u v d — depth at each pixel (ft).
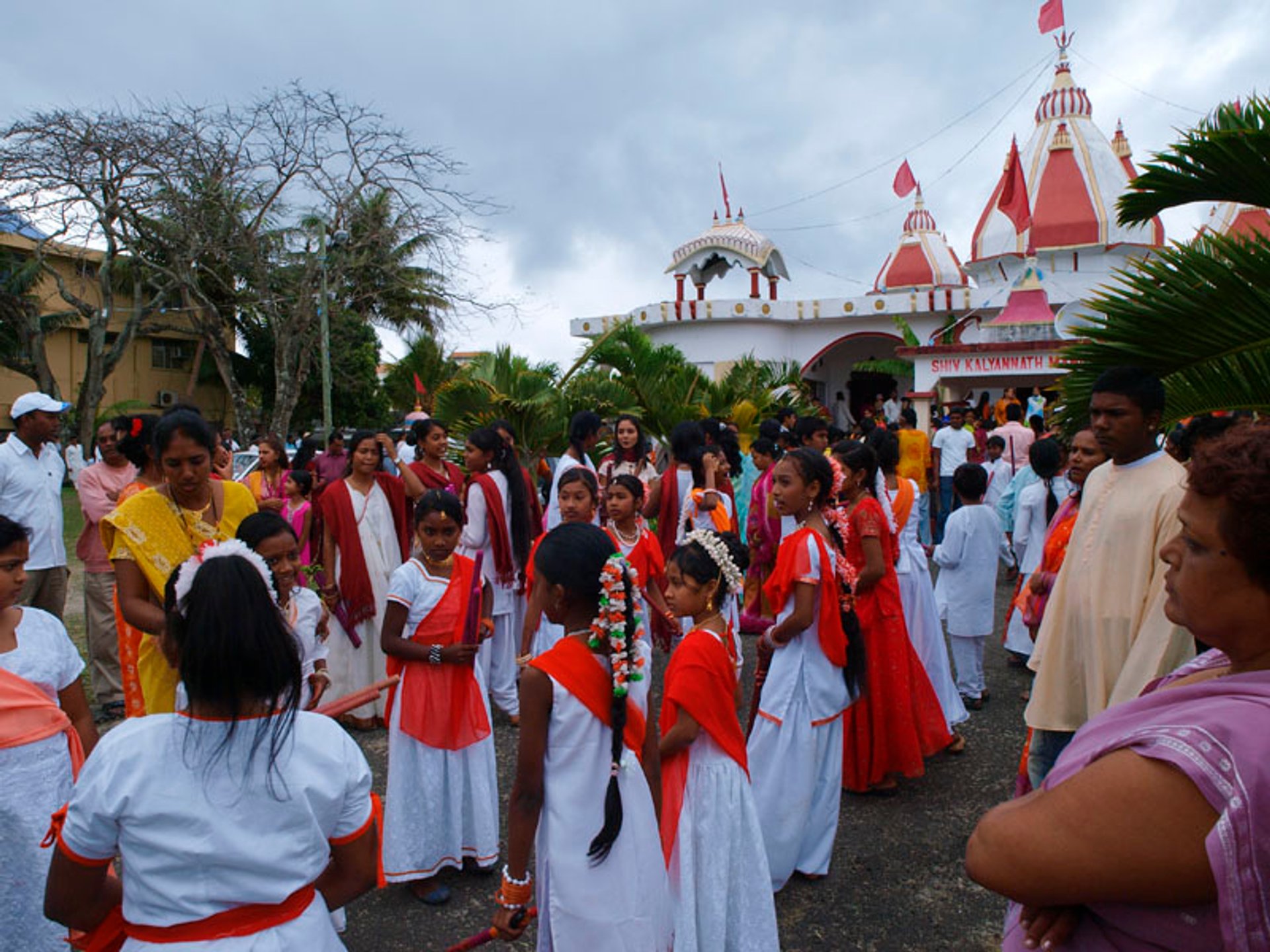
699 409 45.42
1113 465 10.21
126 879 5.86
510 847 7.94
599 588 8.20
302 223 72.18
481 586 12.87
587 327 80.94
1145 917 4.12
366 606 18.38
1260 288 10.88
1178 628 8.98
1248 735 3.85
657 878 8.39
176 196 66.08
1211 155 10.96
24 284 79.41
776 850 12.12
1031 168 76.28
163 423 10.74
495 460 19.44
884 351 86.53
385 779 16.10
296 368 88.63
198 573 6.03
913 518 17.67
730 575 10.02
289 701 6.07
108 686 19.54
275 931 5.90
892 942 11.22
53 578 20.25
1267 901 3.69
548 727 8.03
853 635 12.88
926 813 14.60
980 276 80.59
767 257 78.89
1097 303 12.14
